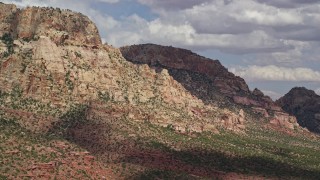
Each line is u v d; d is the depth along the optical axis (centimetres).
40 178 18612
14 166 18588
